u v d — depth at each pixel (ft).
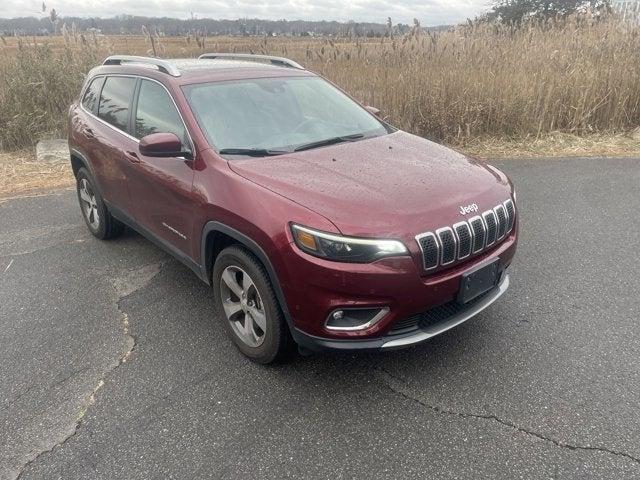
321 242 8.52
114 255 15.81
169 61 14.30
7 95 28.66
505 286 10.70
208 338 11.50
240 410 9.29
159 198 12.25
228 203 9.86
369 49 32.14
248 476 7.93
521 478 7.74
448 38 33.78
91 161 15.48
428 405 9.28
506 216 10.21
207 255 11.03
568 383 9.71
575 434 8.52
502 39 33.83
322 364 10.48
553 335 11.19
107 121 14.85
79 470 8.13
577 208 18.66
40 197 21.58
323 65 31.14
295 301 8.98
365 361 10.52
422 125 27.86
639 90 28.27
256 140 11.50
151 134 11.59
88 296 13.42
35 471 8.13
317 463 8.13
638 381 9.71
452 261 9.09
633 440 8.37
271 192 9.44
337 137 12.29
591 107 28.55
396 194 9.32
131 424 9.03
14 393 9.87
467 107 27.48
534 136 28.09
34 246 16.65
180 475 7.98
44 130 29.01
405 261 8.52
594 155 25.43
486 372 10.09
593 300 12.53
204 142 11.01
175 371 10.40
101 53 32.68
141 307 12.83
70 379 10.25
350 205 8.90
